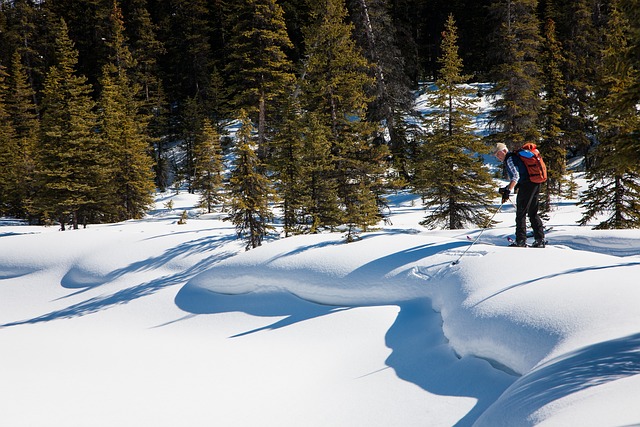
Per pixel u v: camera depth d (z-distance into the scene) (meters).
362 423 4.35
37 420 5.07
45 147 30.52
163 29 59.62
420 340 6.00
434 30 58.28
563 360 3.55
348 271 8.40
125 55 50.97
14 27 55.44
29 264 16.58
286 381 5.70
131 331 9.77
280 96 29.66
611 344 3.54
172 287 12.33
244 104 30.42
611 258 6.18
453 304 6.16
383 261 8.26
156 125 53.44
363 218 17.58
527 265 6.22
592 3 37.62
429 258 7.81
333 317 7.58
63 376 6.62
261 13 29.12
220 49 57.56
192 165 49.41
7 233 27.50
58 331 10.52
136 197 37.03
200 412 5.07
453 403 4.34
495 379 4.49
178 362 6.95
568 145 27.23
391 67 28.30
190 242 16.14
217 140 40.22
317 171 18.80
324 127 20.16
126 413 5.18
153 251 15.70
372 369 5.55
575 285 4.98
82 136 30.80
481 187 20.28
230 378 6.04
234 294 10.23
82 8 59.47
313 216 18.38
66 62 32.03
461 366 4.93
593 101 15.70
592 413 2.47
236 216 16.14
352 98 22.16
